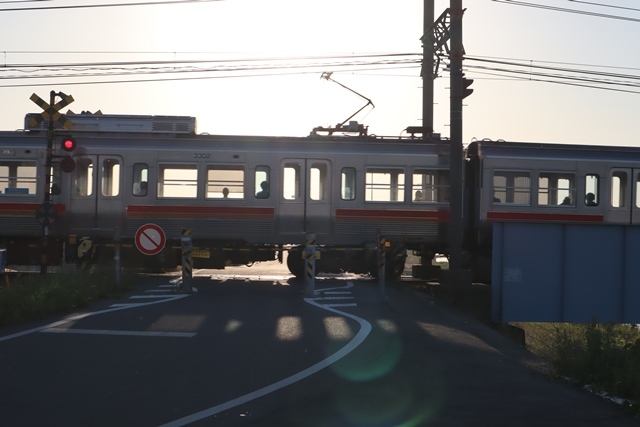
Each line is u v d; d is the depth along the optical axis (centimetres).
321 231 2159
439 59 2358
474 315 1784
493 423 723
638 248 1791
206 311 1432
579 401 839
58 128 2205
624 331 1612
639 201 2225
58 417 696
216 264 2178
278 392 815
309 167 2161
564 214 2194
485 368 998
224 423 690
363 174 2161
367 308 1544
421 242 2175
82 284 1580
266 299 1662
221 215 2145
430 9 2617
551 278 1783
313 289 1739
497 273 1778
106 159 2155
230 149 2155
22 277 1786
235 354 1023
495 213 2172
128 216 2147
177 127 2261
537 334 1806
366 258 2177
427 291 1917
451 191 1922
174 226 2147
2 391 791
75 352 1011
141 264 2172
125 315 1358
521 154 2189
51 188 2134
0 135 2184
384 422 712
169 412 723
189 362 963
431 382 895
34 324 1241
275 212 2152
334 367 952
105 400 762
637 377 895
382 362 998
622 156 2228
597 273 1788
